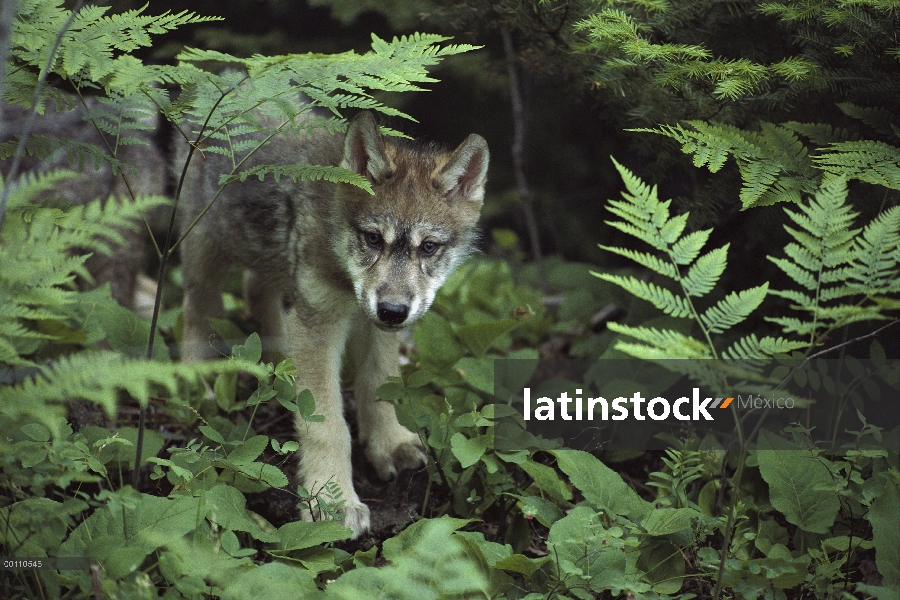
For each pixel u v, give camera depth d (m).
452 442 5.00
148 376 3.28
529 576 4.32
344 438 5.77
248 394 6.90
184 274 7.74
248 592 3.55
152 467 5.21
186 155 7.61
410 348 8.60
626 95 6.10
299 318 5.98
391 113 4.36
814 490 4.78
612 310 8.84
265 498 5.35
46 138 4.37
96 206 3.79
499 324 6.40
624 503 4.80
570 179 14.24
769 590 4.27
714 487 5.11
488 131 13.41
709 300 7.04
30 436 4.17
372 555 4.58
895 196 5.47
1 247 3.66
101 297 6.37
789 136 5.15
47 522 3.84
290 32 10.29
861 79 5.17
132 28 4.28
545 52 6.71
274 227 6.62
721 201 6.12
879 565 4.11
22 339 5.47
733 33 5.98
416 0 7.88
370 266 5.96
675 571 4.45
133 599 3.59
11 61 4.29
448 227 6.28
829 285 6.07
